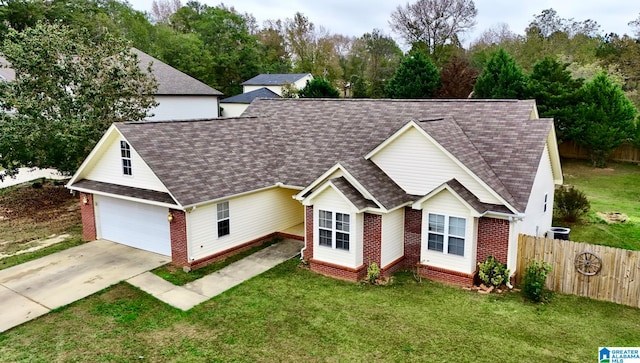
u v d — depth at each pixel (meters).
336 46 82.19
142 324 11.78
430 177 15.07
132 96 25.34
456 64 43.03
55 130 22.09
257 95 50.09
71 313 12.43
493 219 13.70
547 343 10.61
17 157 23.19
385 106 19.97
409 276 14.91
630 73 41.16
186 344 10.80
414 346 10.52
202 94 38.00
